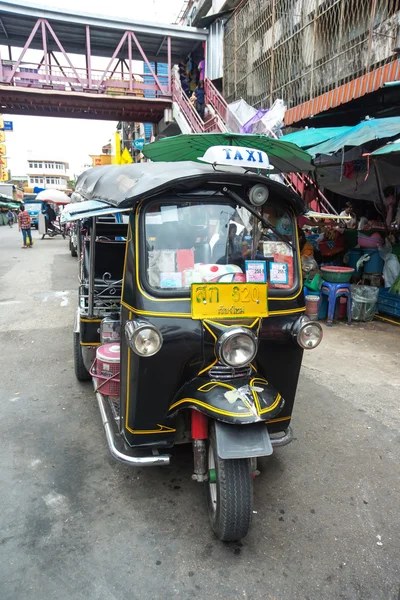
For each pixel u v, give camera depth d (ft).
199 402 7.52
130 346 7.33
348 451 11.03
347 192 26.17
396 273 22.77
